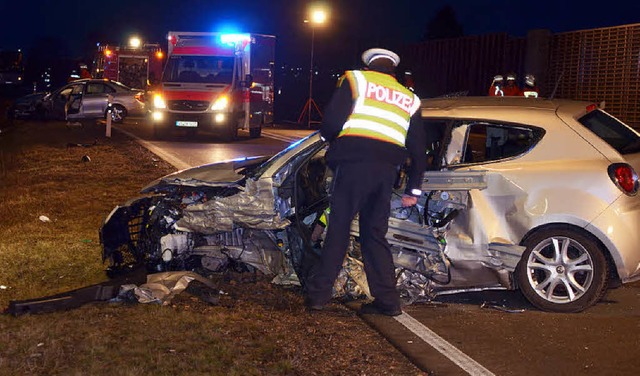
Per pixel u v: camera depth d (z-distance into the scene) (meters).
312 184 6.73
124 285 6.47
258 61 22.94
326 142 6.48
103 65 34.50
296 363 5.10
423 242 6.43
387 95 5.91
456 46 31.80
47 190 12.52
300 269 6.75
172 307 6.27
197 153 17.84
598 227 6.31
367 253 6.17
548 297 6.53
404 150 5.99
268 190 6.61
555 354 5.53
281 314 6.24
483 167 6.57
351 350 5.49
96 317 5.91
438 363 5.29
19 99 31.33
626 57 22.88
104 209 10.75
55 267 7.67
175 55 22.28
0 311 6.17
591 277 6.42
